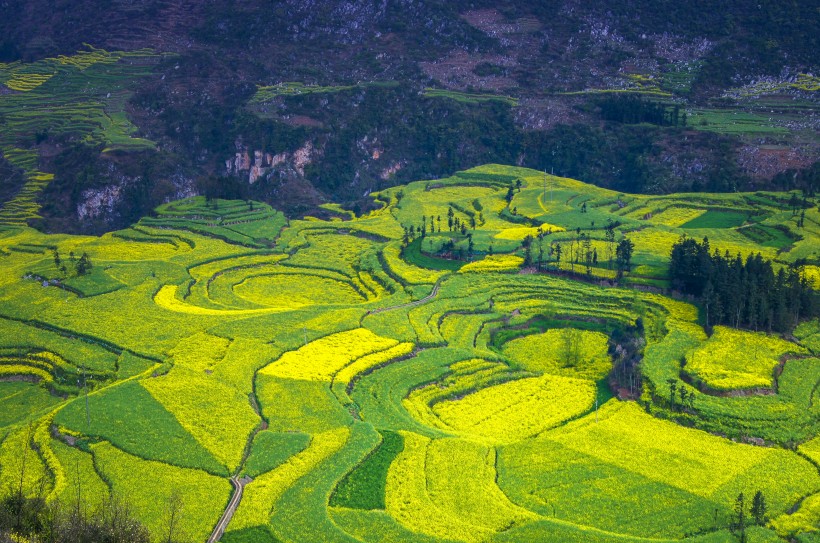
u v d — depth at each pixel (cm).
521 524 14275
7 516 12294
